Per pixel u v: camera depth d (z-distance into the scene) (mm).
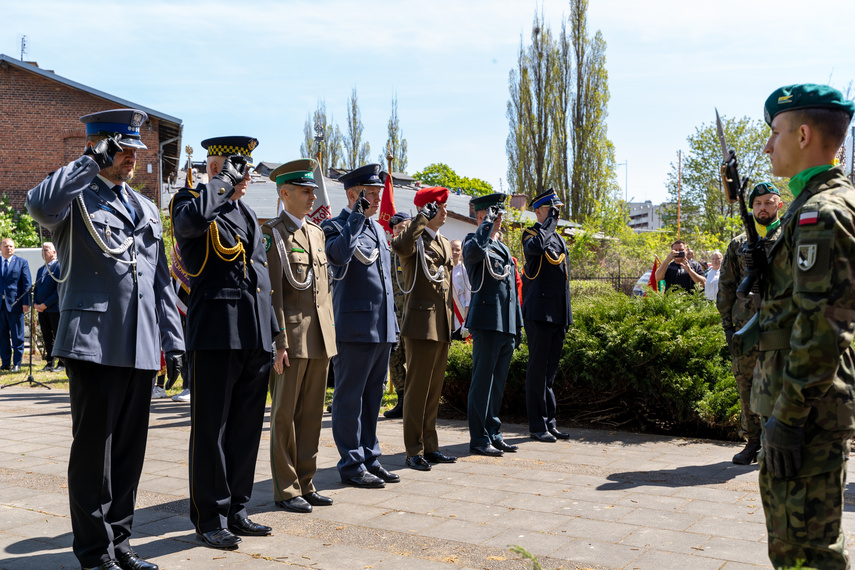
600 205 30250
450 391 8336
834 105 2459
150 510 4707
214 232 4020
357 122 52312
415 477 5531
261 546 4012
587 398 7754
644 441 6828
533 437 6902
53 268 11758
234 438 4230
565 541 4055
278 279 4617
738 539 4070
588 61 39719
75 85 23891
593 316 7852
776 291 2502
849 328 2266
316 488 5223
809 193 2443
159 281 3941
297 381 4695
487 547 3965
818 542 2408
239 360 4133
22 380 11172
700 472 5609
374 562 3754
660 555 3828
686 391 6906
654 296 7828
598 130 39562
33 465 5902
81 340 3496
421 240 5836
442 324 5828
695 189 43156
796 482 2424
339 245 5000
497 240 6527
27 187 24156
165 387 9992
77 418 3576
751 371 5727
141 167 23516
